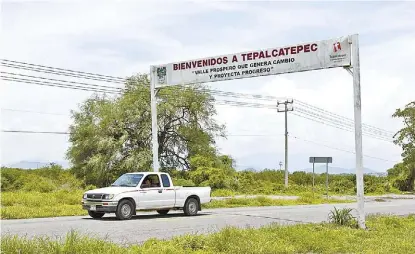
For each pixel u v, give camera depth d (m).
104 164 50.75
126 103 51.88
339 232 15.87
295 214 24.27
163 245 11.93
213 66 23.25
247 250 11.86
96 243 10.83
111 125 51.78
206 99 53.62
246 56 22.20
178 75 24.45
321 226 17.34
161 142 53.69
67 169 60.47
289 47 20.62
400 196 53.41
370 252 12.61
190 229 16.70
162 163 53.59
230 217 21.72
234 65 22.56
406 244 14.02
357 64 18.62
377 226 18.39
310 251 12.78
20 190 45.97
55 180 56.25
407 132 70.44
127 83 52.28
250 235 13.23
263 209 28.14
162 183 21.41
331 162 38.38
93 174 51.81
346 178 67.38
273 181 66.75
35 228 16.23
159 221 19.25
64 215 22.20
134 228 16.69
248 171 60.12
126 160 50.62
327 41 19.41
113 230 16.02
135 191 20.25
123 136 51.00
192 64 24.00
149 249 11.28
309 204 36.09
